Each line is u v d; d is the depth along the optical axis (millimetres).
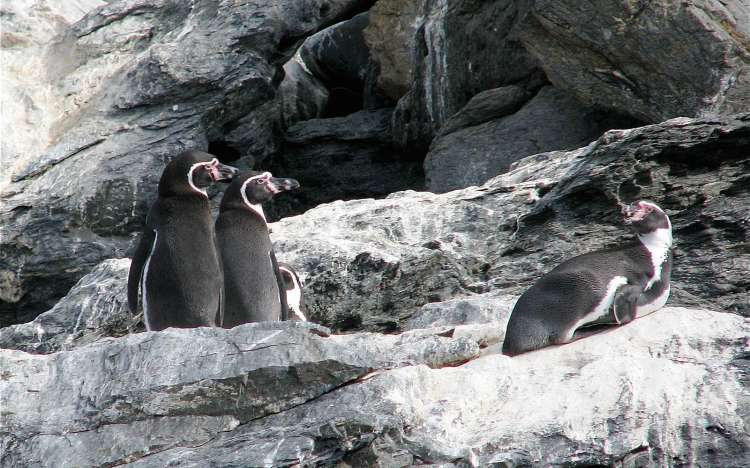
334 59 49688
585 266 16781
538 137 33281
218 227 19828
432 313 20094
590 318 16484
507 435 13945
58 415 14852
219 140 37188
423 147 41812
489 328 17969
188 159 19109
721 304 19844
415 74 41219
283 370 14758
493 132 34219
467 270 22922
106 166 33625
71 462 14344
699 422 13945
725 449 13695
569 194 22359
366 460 13969
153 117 35000
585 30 30562
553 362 15906
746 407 14070
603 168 21891
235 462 13586
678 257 20781
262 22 36219
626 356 15562
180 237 18625
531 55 33125
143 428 14672
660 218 17094
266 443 13812
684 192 21375
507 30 36000
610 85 31047
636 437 13812
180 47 35781
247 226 19734
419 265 22641
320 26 41281
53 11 40844
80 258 32812
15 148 34531
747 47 28656
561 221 22562
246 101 36312
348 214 25469
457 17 38438
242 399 14789
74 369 15383
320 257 23172
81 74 36906
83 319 23906
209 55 35625
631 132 22188
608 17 29969
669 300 19906
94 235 33281
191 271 18531
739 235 20609
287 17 36781
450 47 38938
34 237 32781
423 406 14664
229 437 14492
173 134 34750
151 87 35188
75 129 34750
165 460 14047
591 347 16094
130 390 14828
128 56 37562
